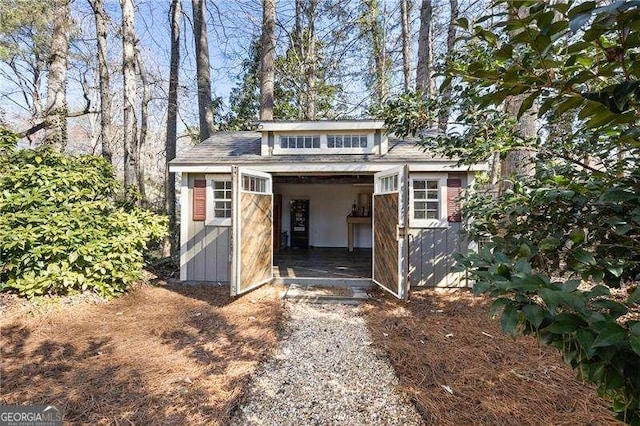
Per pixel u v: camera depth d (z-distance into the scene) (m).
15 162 4.96
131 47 8.55
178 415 2.34
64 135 7.29
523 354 3.17
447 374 2.87
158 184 15.16
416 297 5.29
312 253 9.63
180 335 3.77
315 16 12.33
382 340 3.61
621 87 0.82
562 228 1.63
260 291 5.57
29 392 2.56
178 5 10.02
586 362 0.87
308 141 6.43
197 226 6.17
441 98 3.00
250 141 7.35
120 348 3.39
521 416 2.27
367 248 10.78
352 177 8.41
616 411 1.02
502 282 0.91
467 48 2.56
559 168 1.93
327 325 4.12
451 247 5.78
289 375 2.93
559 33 0.86
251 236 5.32
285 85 13.27
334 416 2.37
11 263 4.35
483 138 2.65
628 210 1.33
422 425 2.25
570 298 0.82
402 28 11.11
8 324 3.81
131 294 5.24
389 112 3.21
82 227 4.75
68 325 3.92
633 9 0.72
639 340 0.74
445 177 5.83
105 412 2.35
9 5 6.91
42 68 11.20
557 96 1.02
